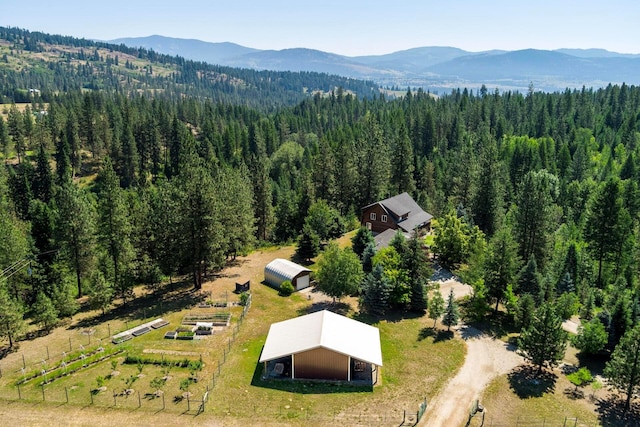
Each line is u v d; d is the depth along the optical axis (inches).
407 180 3850.9
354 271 1982.0
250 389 1384.1
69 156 5364.2
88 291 2020.2
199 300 2053.4
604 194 2669.8
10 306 1619.1
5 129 5880.9
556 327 1497.3
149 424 1214.9
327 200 3681.1
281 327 1626.5
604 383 1496.1
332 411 1299.2
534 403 1379.2
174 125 5772.6
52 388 1355.8
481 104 6742.1
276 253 2807.6
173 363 1496.1
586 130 6097.4
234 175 3029.0
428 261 2144.4
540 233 2534.5
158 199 2536.9
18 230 2301.9
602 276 2795.3
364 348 1486.2
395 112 6806.1
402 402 1355.8
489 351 1679.4
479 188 3093.0
